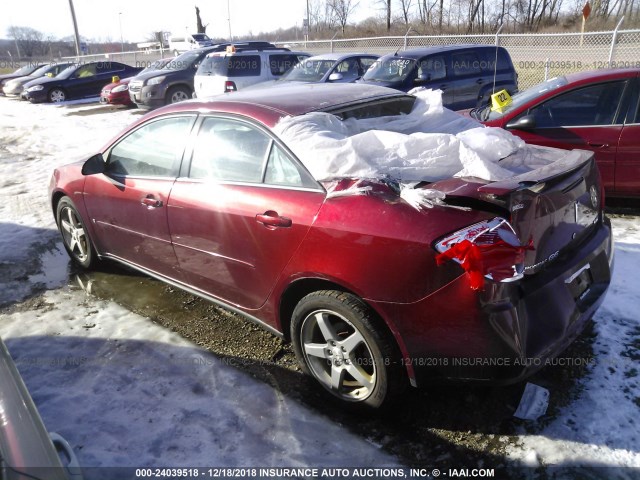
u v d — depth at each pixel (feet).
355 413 9.21
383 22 123.24
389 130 10.50
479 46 35.27
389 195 8.26
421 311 7.75
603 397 9.06
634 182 16.81
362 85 12.71
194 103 11.76
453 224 7.55
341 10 137.08
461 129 11.00
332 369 9.28
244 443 8.72
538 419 8.74
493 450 8.24
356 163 8.78
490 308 7.32
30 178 28.27
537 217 7.92
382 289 8.02
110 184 13.21
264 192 9.73
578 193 8.92
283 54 46.44
